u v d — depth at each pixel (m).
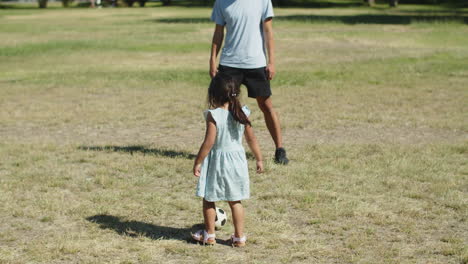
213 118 6.04
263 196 7.82
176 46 29.97
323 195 7.85
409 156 9.82
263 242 6.39
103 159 9.67
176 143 10.98
